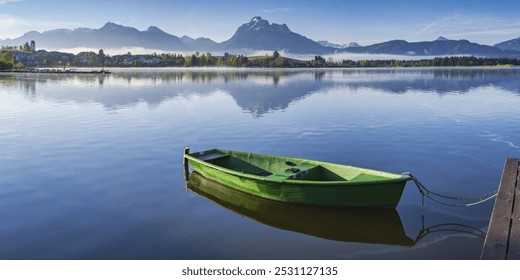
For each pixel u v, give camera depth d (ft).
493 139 87.97
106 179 61.57
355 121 112.78
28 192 55.62
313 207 48.52
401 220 45.80
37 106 147.43
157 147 82.38
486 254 28.71
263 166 58.70
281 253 38.58
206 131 99.30
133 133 96.68
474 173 63.10
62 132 97.60
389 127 103.40
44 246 39.81
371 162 70.69
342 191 46.24
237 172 52.39
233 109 140.05
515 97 173.99
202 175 61.05
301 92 209.15
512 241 30.50
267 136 92.89
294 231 43.42
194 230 43.73
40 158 73.36
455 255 37.70
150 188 57.62
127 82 306.96
